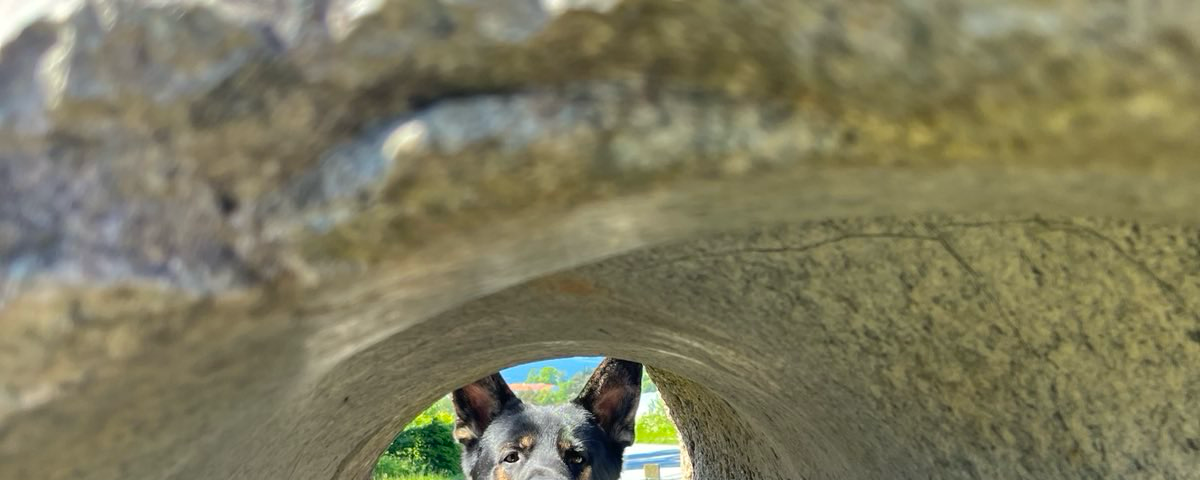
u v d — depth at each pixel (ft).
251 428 0.62
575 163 0.33
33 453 0.38
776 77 0.31
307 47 0.31
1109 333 0.65
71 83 0.31
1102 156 0.31
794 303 0.79
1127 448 0.68
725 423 2.00
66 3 0.31
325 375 0.69
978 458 0.81
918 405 0.83
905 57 0.28
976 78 0.28
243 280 0.33
